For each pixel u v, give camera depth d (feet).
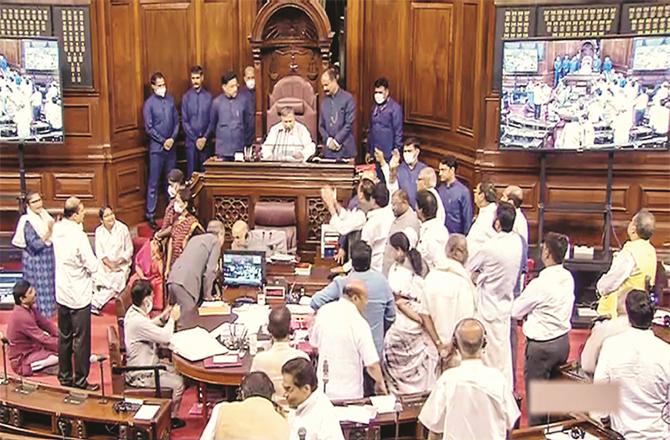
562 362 15.58
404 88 29.68
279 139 25.35
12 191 27.09
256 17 28.07
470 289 15.79
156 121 28.09
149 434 13.87
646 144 23.54
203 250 18.65
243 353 15.66
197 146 28.84
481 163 26.11
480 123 26.11
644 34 23.03
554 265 15.57
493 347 16.97
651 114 23.30
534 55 23.54
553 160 25.62
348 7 29.68
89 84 26.73
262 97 28.50
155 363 16.88
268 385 11.46
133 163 28.45
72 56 26.53
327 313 14.15
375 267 18.69
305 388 11.16
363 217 20.35
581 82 23.43
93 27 26.48
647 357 11.81
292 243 23.18
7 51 24.77
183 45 29.68
